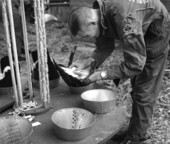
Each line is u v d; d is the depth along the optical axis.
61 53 4.95
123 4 1.41
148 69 1.79
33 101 1.62
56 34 6.30
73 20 1.42
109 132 1.32
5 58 1.88
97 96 1.62
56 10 7.36
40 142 1.24
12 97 1.68
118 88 3.16
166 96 2.92
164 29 1.70
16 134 1.24
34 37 6.00
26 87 1.85
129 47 1.41
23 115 1.49
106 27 1.50
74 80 1.68
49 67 1.81
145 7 1.52
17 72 1.48
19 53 4.36
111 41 1.84
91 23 1.43
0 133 1.24
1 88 1.71
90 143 1.22
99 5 1.48
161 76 1.86
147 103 1.85
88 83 1.65
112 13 1.44
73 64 1.88
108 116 1.48
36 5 1.38
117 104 1.63
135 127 1.94
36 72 1.82
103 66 3.96
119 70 1.47
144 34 1.68
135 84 1.87
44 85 1.52
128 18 1.39
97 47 1.88
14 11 4.09
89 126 1.24
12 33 1.39
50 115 1.51
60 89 1.85
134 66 1.43
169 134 2.27
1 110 1.54
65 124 1.37
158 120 2.48
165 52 1.78
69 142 1.24
